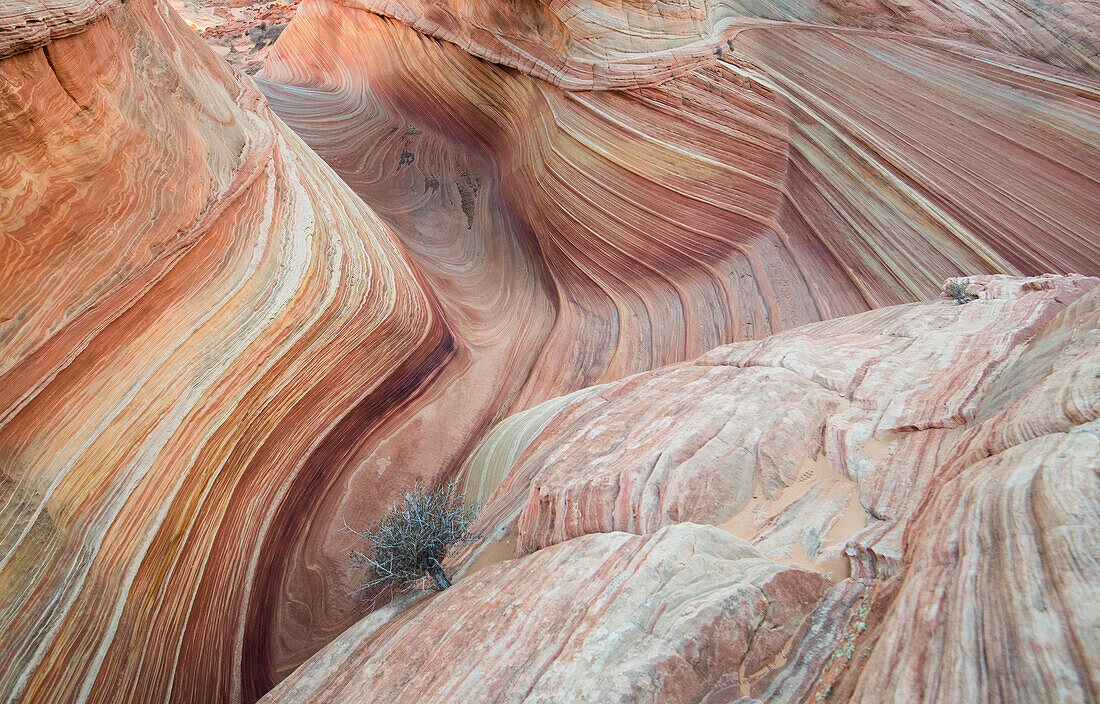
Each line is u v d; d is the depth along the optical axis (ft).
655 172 37.58
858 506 11.93
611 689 8.29
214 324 20.59
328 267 25.71
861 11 41.70
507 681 9.45
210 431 20.31
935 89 37.01
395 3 50.06
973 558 7.88
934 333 18.20
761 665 8.86
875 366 16.48
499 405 33.32
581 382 35.22
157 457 18.45
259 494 22.44
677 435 14.82
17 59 14.26
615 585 10.30
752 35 39.52
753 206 37.76
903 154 35.17
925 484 11.34
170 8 27.02
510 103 44.60
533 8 39.47
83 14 16.34
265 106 33.68
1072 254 31.27
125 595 16.74
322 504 25.12
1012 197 33.01
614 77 36.94
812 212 36.65
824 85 38.09
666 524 12.77
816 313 34.35
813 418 14.92
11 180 14.55
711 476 13.30
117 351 17.70
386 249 32.53
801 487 13.21
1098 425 8.54
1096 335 11.52
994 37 39.40
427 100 51.55
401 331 28.96
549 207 40.81
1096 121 33.24
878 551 10.05
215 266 20.94
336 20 59.16
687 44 37.91
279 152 28.50
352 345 26.22
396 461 28.12
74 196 16.26
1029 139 34.30
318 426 25.40
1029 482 8.21
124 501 17.30
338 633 21.72
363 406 27.55
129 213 18.12
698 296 37.24
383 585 22.38
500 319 39.09
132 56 19.88
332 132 54.70
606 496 13.91
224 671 19.45
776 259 36.70
